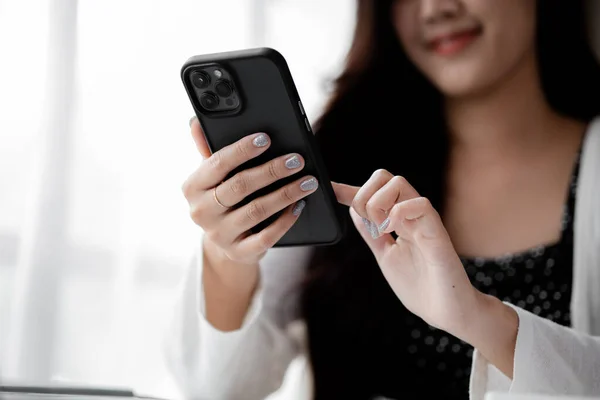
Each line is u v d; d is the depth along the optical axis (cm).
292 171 73
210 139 77
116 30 167
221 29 170
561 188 113
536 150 115
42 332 157
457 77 108
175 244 164
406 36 111
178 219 165
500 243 112
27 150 161
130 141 165
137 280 163
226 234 78
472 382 75
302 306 117
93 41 165
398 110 120
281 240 82
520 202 113
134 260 163
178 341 102
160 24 169
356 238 116
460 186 117
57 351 158
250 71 71
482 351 75
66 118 162
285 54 170
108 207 164
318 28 169
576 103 117
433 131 119
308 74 167
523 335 73
